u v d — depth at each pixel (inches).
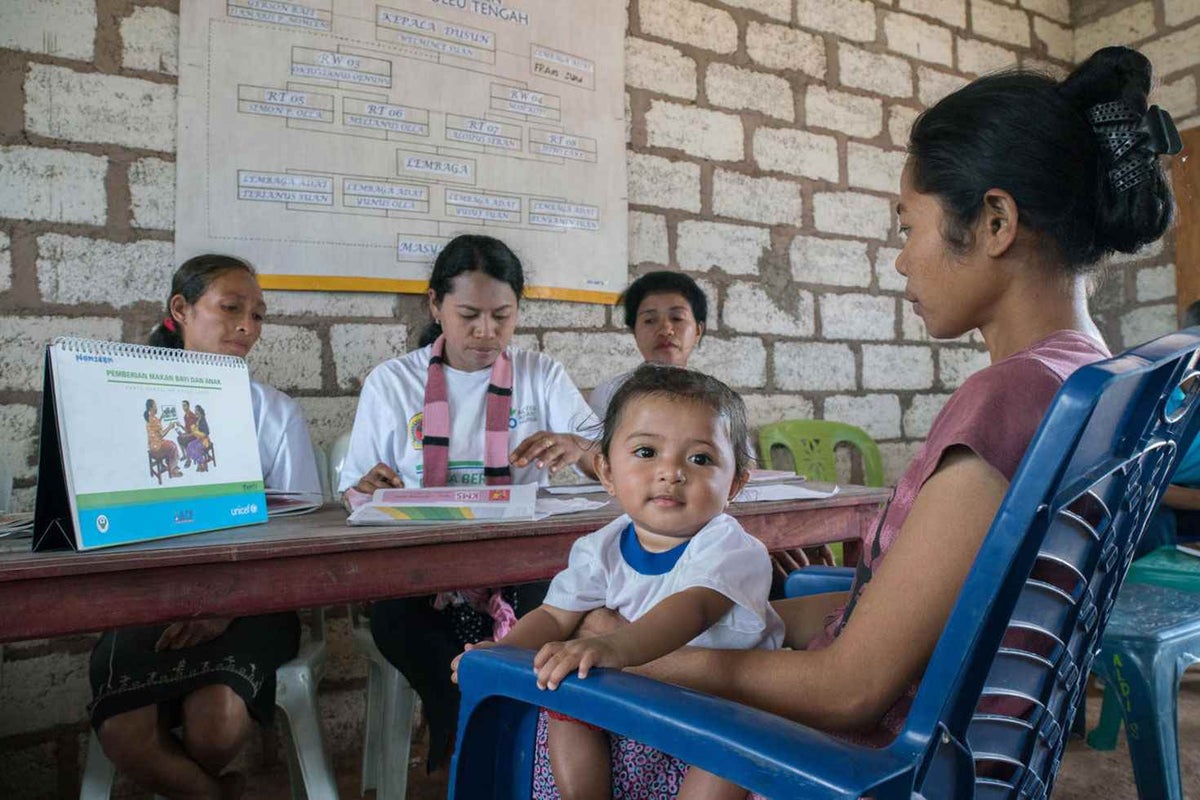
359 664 102.2
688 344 105.3
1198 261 152.1
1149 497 34.4
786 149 138.7
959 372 157.6
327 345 102.3
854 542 77.6
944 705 24.6
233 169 96.9
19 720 86.0
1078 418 23.5
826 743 25.2
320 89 101.3
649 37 126.5
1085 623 31.9
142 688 58.9
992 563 24.5
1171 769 57.1
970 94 35.1
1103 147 33.0
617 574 44.1
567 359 118.6
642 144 125.6
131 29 92.8
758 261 135.5
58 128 89.6
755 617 39.3
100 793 61.3
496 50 112.8
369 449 84.2
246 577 46.9
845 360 144.0
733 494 47.8
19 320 87.9
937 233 35.2
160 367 53.4
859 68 146.8
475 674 34.8
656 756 38.3
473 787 36.5
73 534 44.6
